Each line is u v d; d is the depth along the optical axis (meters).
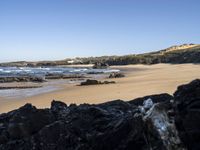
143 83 48.41
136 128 9.32
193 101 9.38
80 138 10.41
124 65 189.62
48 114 11.49
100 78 75.94
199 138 8.79
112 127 10.06
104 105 12.34
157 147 8.62
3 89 53.31
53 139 10.53
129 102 12.69
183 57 159.88
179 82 45.25
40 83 65.75
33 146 10.58
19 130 11.06
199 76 58.00
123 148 9.40
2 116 12.37
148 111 9.45
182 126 9.08
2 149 10.95
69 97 36.81
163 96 12.38
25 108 11.48
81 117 10.90
